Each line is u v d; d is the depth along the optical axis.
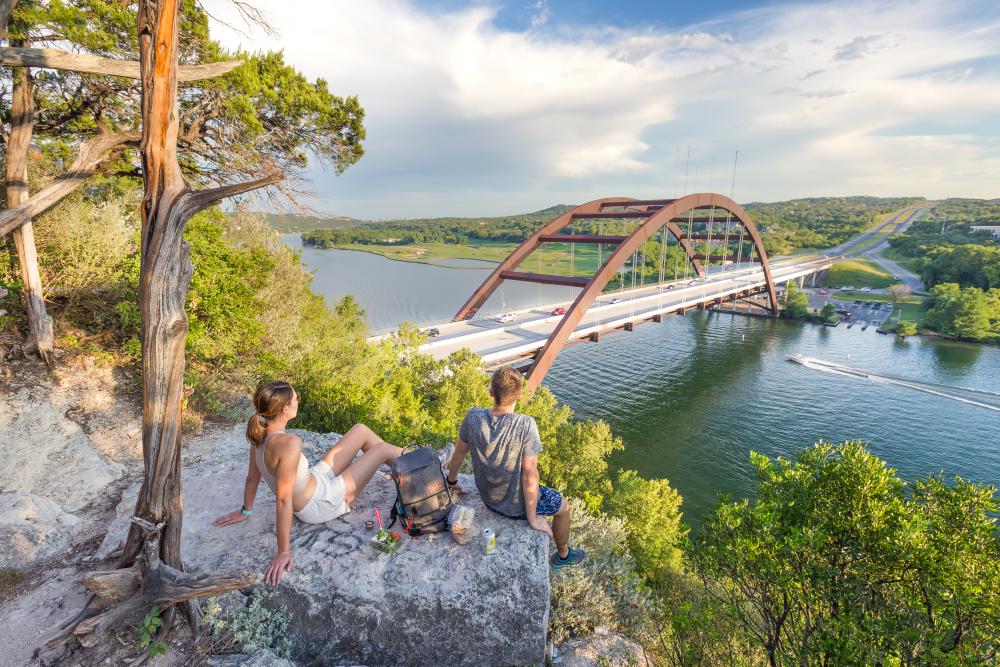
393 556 3.83
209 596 3.19
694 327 112.44
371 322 91.44
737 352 88.12
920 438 51.34
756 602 7.72
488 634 3.73
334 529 4.07
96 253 9.62
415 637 3.69
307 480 3.85
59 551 4.52
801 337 99.56
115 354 8.98
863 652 5.89
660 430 53.19
